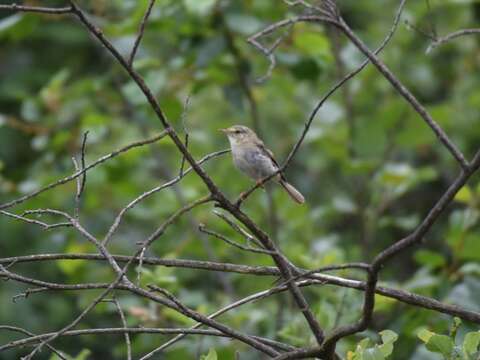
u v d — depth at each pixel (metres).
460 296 9.02
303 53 12.00
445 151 14.86
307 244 13.27
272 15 12.23
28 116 13.07
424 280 9.59
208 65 11.89
